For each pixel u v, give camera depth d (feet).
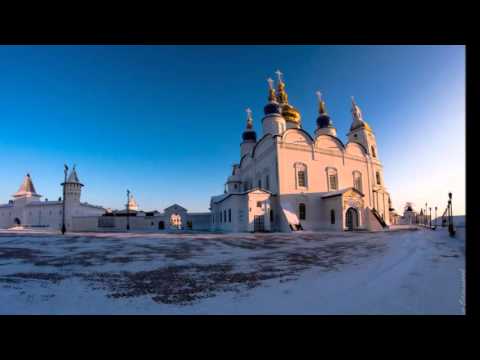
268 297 17.49
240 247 47.70
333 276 23.39
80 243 55.72
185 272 26.07
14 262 32.12
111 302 16.81
